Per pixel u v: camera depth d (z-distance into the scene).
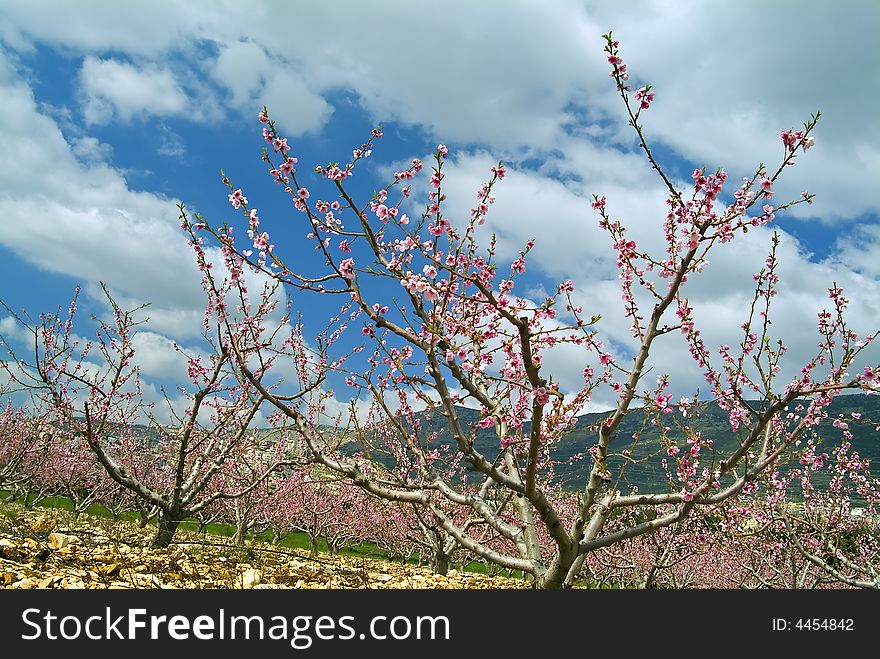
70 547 10.57
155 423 14.67
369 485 6.95
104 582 8.33
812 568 12.59
